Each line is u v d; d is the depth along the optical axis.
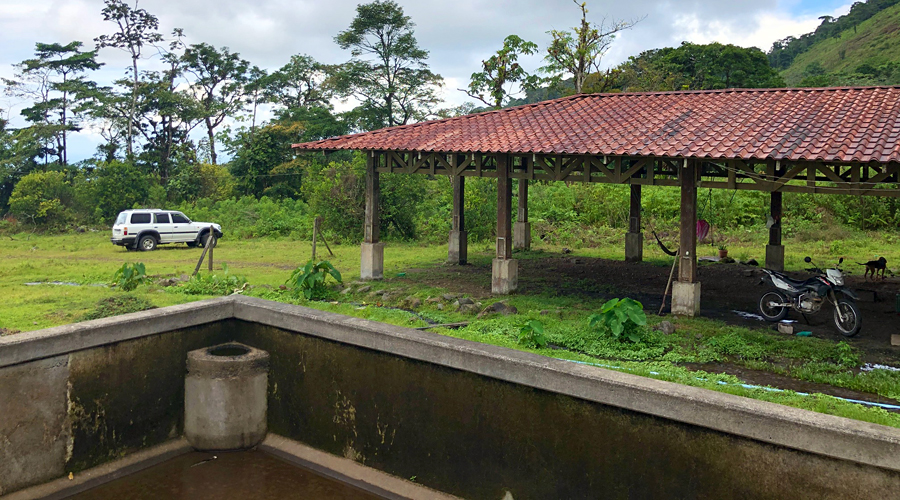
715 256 18.38
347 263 18.09
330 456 7.71
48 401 6.82
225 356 8.07
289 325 7.95
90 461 7.26
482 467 6.52
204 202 35.78
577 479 5.91
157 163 45.38
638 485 5.58
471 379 6.52
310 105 52.28
